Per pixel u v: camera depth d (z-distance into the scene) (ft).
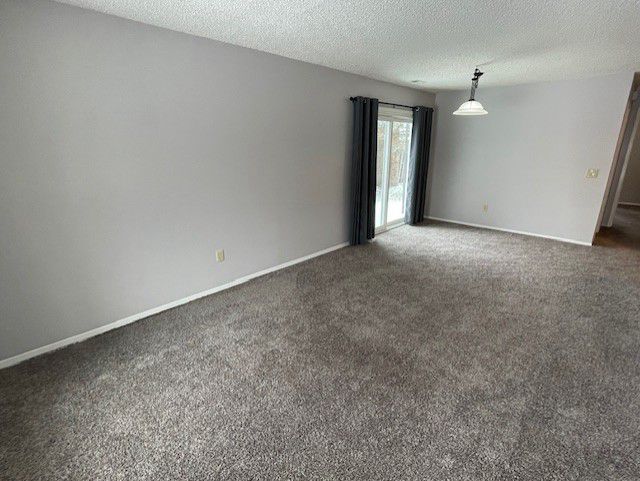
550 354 7.66
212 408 6.08
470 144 18.33
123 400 6.25
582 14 7.16
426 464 5.06
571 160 15.39
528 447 5.32
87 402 6.20
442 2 6.58
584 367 7.22
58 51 6.73
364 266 12.96
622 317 9.25
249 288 11.03
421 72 13.19
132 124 8.00
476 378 6.88
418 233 17.54
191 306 9.82
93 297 8.16
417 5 6.74
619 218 21.44
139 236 8.67
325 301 10.14
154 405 6.14
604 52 10.20
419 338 8.26
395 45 9.50
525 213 17.19
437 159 19.79
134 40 7.70
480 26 7.93
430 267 12.84
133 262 8.70
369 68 12.53
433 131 19.56
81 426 5.69
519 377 6.90
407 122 17.94
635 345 8.00
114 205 8.07
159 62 8.17
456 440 5.45
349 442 5.42
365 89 14.34
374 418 5.88
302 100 11.84
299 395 6.40
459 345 7.98
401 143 18.26
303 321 9.04
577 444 5.38
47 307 7.51
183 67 8.61
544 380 6.82
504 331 8.57
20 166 6.67
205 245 10.15
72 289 7.80
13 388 6.53
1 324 6.98
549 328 8.71
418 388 6.60
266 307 9.78
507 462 5.09
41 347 7.58
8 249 6.81
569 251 14.73
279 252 12.53
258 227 11.55
